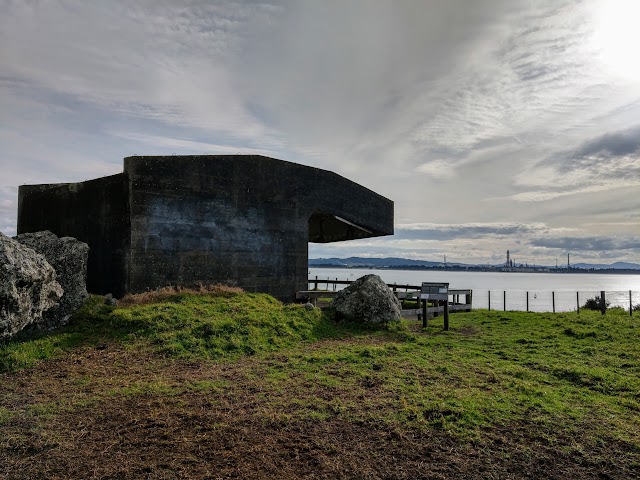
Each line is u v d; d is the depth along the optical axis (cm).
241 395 794
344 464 552
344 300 1580
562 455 579
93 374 922
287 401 763
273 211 1933
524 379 912
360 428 657
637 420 695
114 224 1591
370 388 841
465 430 647
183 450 580
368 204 2450
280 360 1056
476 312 2114
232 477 516
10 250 1045
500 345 1265
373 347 1161
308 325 1400
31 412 703
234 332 1214
